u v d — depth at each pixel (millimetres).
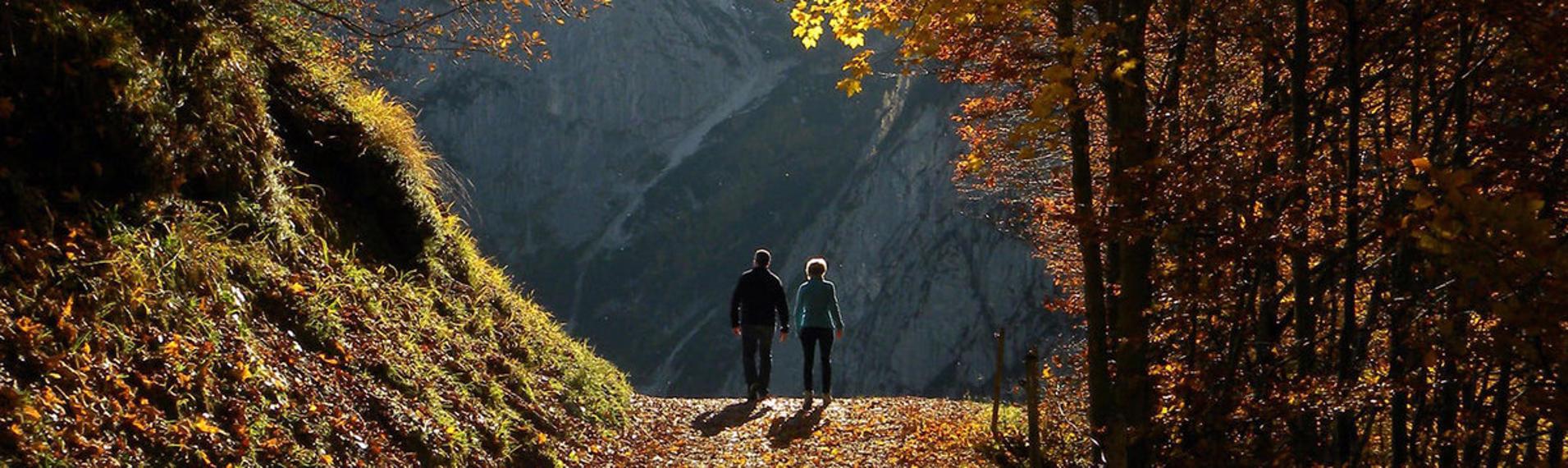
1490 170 4805
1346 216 5234
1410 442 5250
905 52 6219
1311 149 5559
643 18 75312
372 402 6551
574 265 68125
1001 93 7387
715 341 59656
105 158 5906
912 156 57469
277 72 9250
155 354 5109
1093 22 6758
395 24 10086
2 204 5102
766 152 68000
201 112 6984
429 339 8297
